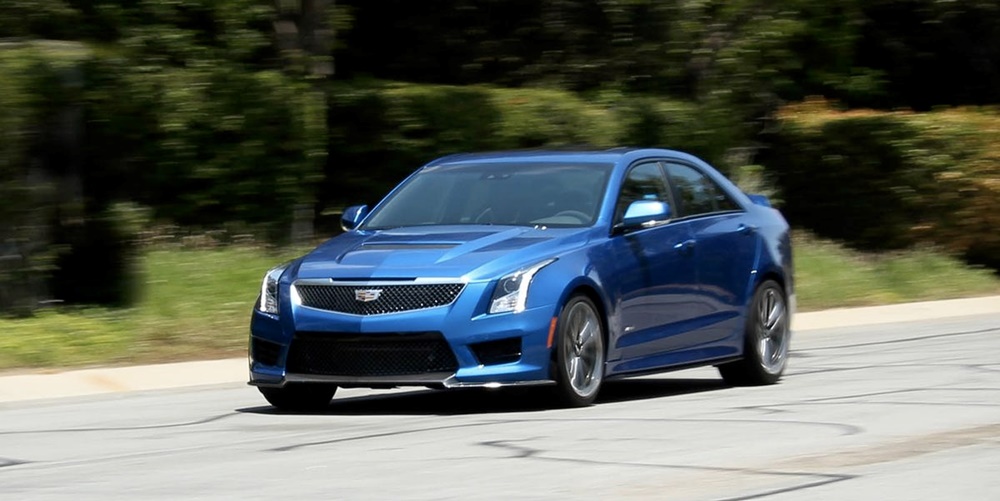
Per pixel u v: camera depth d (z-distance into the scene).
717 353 25.58
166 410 24.06
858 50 61.72
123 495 15.70
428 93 40.72
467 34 45.81
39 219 31.52
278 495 15.48
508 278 21.77
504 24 45.75
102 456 18.83
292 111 37.44
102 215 34.03
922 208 51.53
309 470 17.06
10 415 23.67
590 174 24.56
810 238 52.81
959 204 50.72
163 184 36.19
